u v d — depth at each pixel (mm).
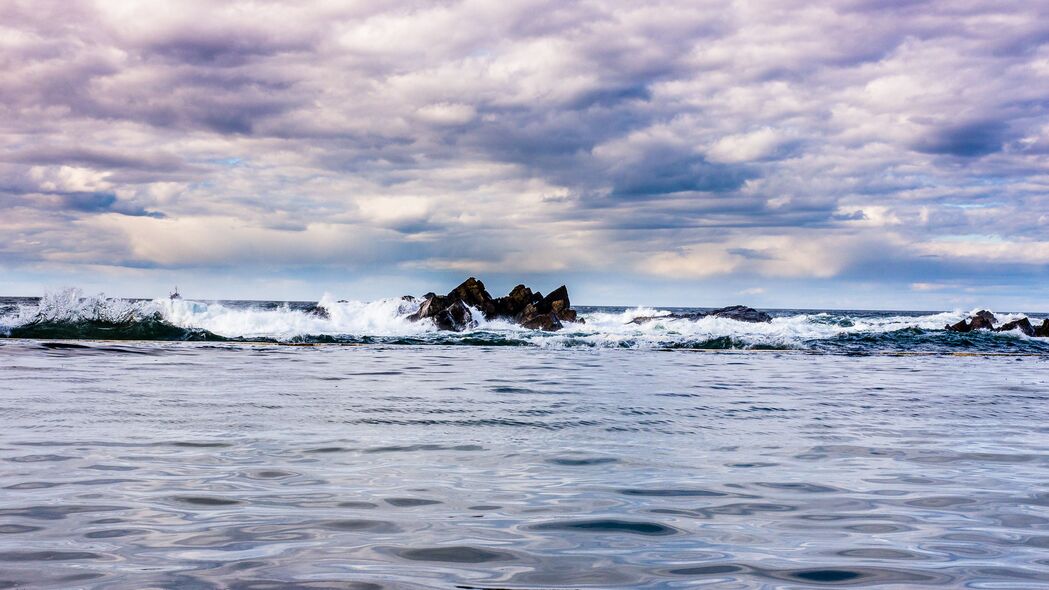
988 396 12016
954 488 5441
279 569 3533
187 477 5441
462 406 9727
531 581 3418
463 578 3443
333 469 5797
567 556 3797
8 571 3465
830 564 3730
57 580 3354
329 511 4590
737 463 6277
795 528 4375
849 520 4570
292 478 5469
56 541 3936
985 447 7172
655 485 5438
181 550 3807
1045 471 6074
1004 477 5832
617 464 6176
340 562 3646
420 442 7023
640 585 3385
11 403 9203
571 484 5434
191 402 9578
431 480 5488
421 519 4445
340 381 12859
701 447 7012
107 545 3875
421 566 3605
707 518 4566
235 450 6477
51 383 11562
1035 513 4777
